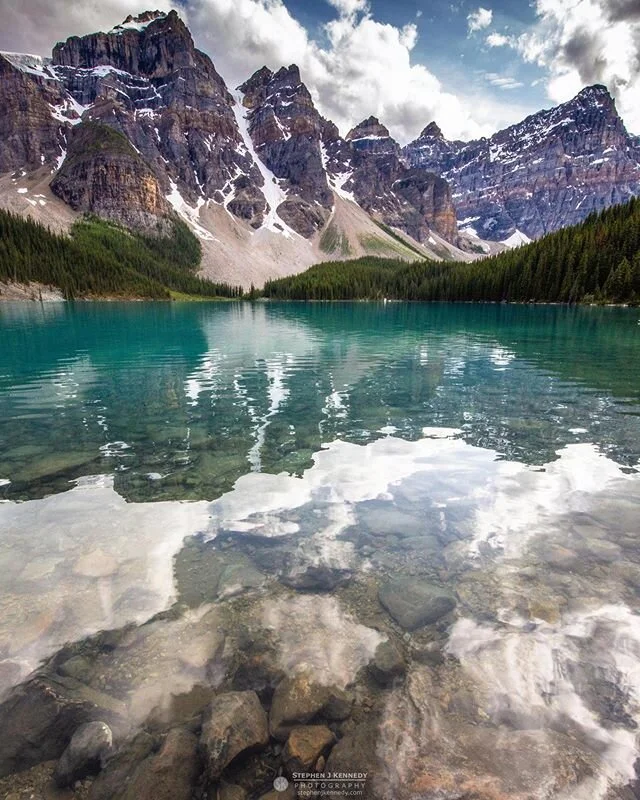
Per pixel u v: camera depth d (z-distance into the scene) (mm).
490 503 6242
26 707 3104
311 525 5680
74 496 6504
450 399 12414
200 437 9227
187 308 86812
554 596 4266
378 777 2676
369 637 3807
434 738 2902
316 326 39531
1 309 67062
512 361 19031
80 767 2756
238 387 14180
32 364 18734
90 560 4879
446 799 2516
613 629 3822
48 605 4133
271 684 3363
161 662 3531
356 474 7285
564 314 54875
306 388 13953
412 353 21672
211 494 6578
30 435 9422
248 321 47375
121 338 29328
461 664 3500
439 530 5531
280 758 2863
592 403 11906
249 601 4258
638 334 30250
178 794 2617
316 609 4156
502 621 3959
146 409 11547
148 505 6227
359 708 3143
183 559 4930
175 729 2977
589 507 6098
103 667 3471
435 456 8062
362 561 4910
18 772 2740
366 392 13359
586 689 3246
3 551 5035
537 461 7812
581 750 2793
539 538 5316
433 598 4270
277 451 8359
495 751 2795
